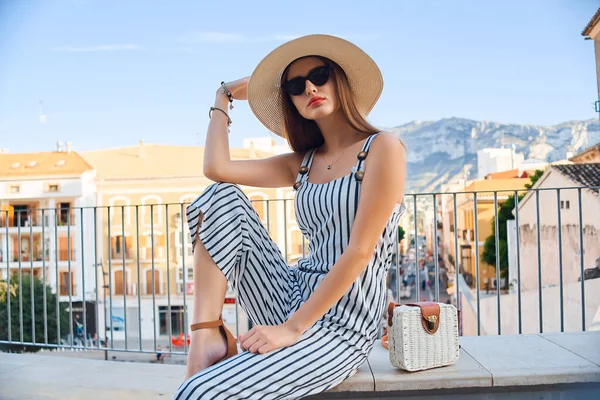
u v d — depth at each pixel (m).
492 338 2.35
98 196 32.59
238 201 1.74
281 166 2.07
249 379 1.49
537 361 1.95
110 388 3.04
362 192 1.66
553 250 19.69
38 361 3.64
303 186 1.88
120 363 3.59
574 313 12.92
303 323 1.59
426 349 1.85
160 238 31.48
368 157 1.71
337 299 1.60
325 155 1.91
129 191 32.44
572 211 18.47
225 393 1.46
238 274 1.79
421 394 1.79
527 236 21.53
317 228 1.80
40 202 33.34
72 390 3.00
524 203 21.55
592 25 11.91
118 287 30.66
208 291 1.70
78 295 29.95
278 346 1.56
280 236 27.20
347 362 1.66
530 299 14.81
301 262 1.91
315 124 2.02
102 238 31.98
